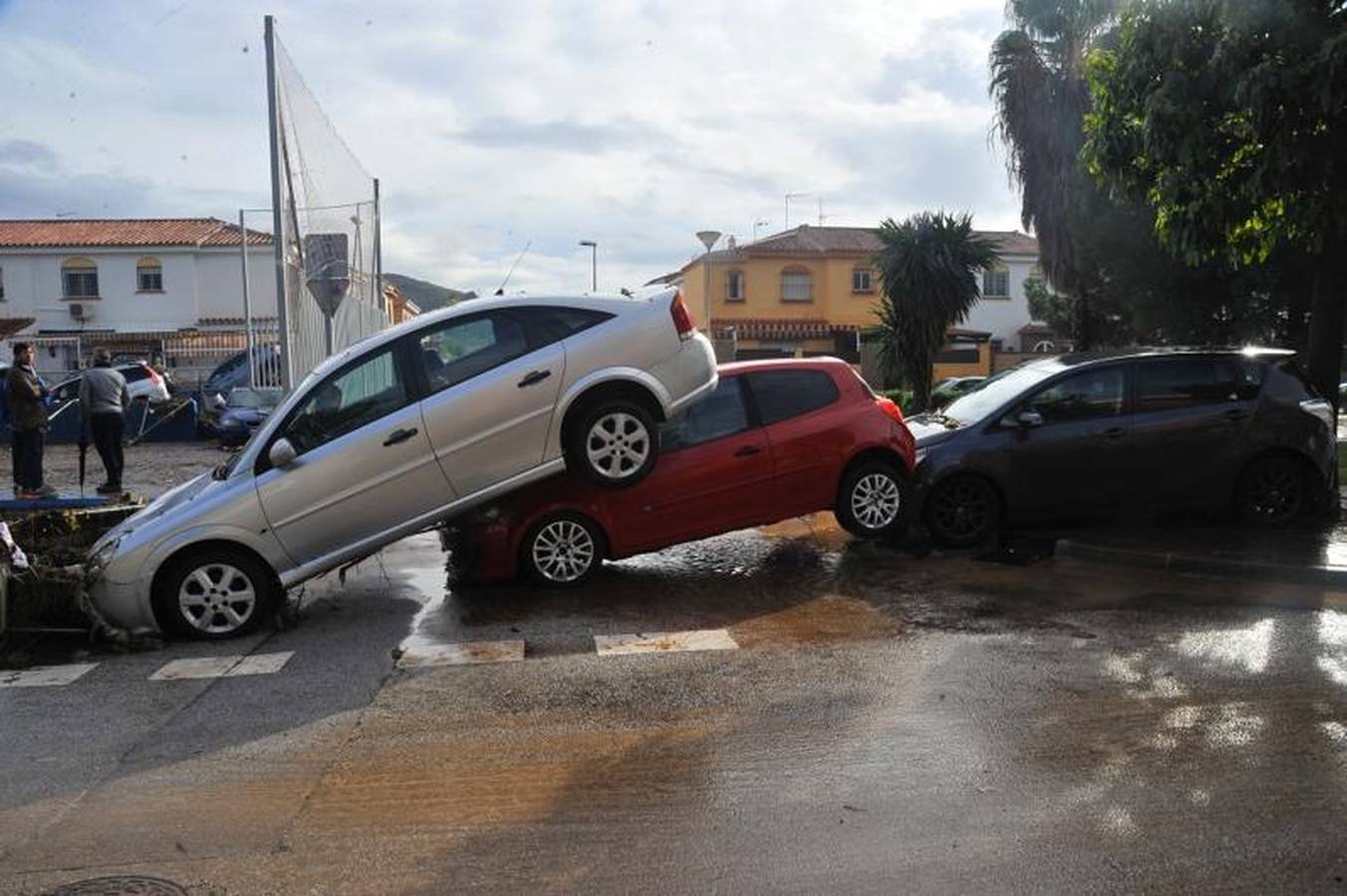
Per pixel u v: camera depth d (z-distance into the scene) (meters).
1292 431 9.44
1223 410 9.41
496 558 8.18
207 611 7.33
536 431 7.75
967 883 3.65
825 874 3.73
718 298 45.47
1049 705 5.38
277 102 11.05
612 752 4.93
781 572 8.69
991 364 43.78
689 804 4.33
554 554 8.24
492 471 7.72
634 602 7.82
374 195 16.27
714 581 8.44
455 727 5.34
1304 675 5.78
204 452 21.47
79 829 4.24
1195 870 3.71
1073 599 7.55
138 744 5.25
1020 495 9.30
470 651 6.70
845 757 4.79
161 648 7.15
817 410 8.82
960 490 9.30
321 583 9.02
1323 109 7.98
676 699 5.66
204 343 38.34
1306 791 4.31
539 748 5.01
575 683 5.98
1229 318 19.84
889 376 24.33
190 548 7.32
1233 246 10.16
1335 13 8.36
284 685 6.19
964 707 5.39
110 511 9.87
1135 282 19.81
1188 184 9.27
